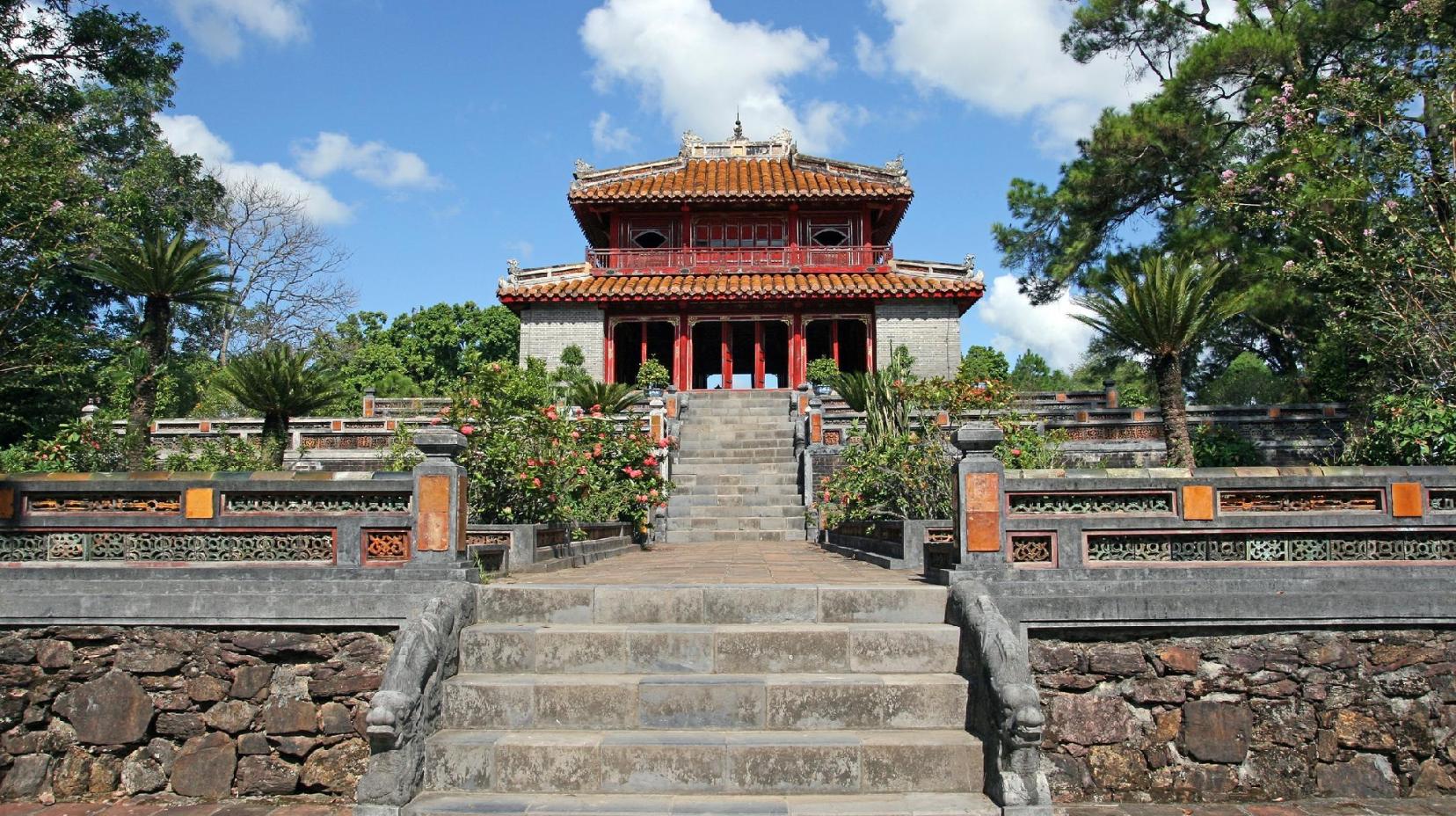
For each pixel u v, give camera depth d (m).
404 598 5.77
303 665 5.83
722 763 4.97
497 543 8.11
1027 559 6.11
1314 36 21.86
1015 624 5.68
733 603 6.06
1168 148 24.02
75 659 5.87
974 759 4.98
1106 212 26.77
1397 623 5.73
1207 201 14.52
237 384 20.55
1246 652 5.75
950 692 5.33
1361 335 11.67
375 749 4.76
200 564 6.07
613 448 13.93
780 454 21.05
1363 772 5.66
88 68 27.81
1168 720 5.69
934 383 13.42
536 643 5.70
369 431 21.61
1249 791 5.61
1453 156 10.75
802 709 5.31
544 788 4.98
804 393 23.20
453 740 5.07
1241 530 6.04
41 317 16.91
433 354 51.12
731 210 32.84
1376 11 20.34
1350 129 13.15
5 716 5.80
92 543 6.17
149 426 17.81
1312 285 20.05
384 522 6.10
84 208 16.45
